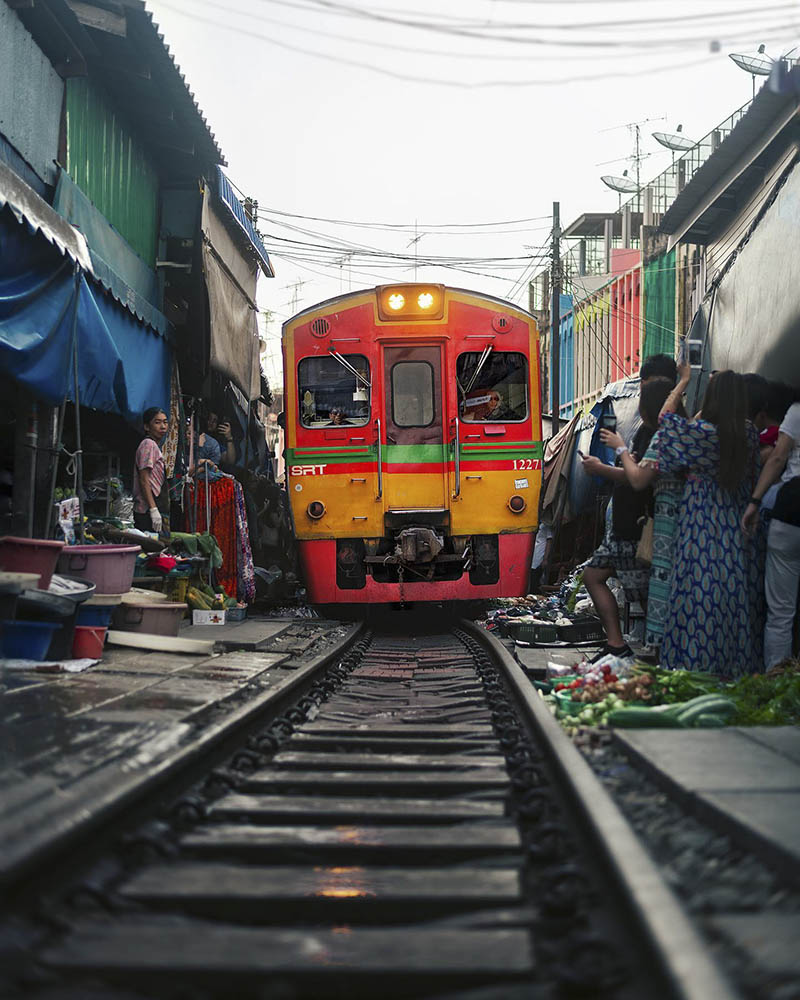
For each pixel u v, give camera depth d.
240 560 12.85
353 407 11.84
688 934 2.09
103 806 2.97
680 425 6.71
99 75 11.05
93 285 9.65
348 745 5.11
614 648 7.66
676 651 6.64
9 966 2.16
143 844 3.11
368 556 11.64
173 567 9.87
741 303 10.80
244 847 3.23
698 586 6.62
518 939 2.43
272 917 2.71
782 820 3.00
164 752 4.00
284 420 12.00
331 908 2.72
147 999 2.14
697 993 1.80
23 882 2.52
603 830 2.86
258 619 12.43
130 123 12.30
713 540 6.65
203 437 14.46
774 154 13.59
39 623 6.61
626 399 13.40
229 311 14.84
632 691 5.73
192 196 14.02
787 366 8.68
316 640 10.18
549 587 16.16
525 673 7.55
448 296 11.95
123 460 12.66
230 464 16.11
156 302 13.50
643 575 7.50
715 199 15.61
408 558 11.16
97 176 11.11
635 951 2.27
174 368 13.46
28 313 7.75
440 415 11.88
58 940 2.38
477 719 6.05
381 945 2.40
